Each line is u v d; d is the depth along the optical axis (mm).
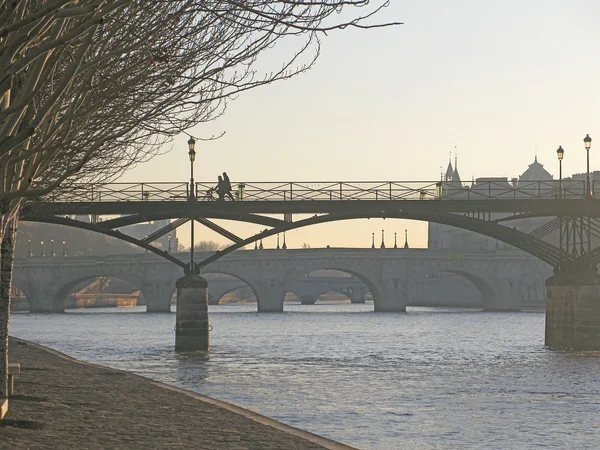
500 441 36094
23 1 18047
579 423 40875
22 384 39031
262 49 21875
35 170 20844
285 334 123438
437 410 44844
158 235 81500
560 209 84062
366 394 51469
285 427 27781
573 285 87250
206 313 84250
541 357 80562
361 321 169125
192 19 22781
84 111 21688
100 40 21953
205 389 53656
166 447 23547
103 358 78625
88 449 22656
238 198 80562
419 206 82125
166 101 22312
